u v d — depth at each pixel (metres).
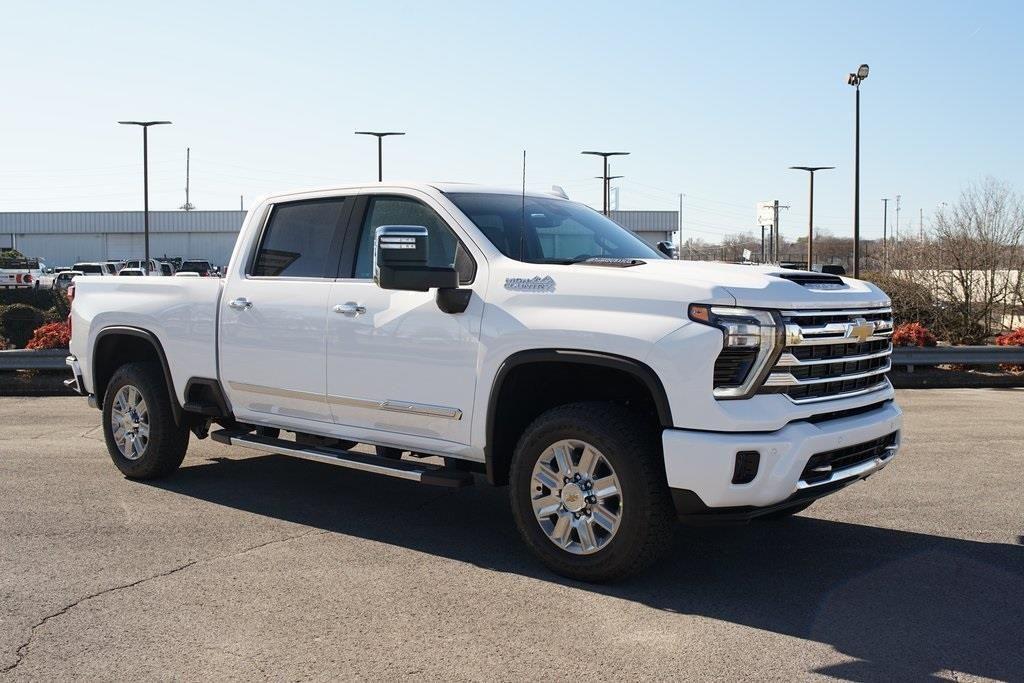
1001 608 4.52
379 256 4.95
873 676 3.75
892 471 7.59
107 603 4.50
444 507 6.45
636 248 6.07
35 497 6.59
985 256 25.75
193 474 7.43
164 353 6.81
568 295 4.85
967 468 7.70
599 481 4.73
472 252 5.32
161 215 81.56
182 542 5.52
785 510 5.84
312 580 4.86
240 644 4.02
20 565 5.06
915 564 5.21
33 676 3.70
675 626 4.27
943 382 13.98
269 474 7.46
